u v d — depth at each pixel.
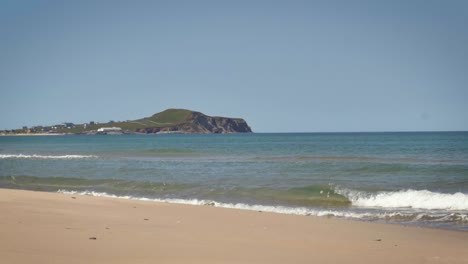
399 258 9.09
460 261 8.92
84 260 7.73
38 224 11.30
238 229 12.06
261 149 67.50
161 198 20.44
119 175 29.28
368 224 13.44
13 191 19.38
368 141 97.44
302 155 50.25
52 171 33.03
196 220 13.48
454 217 15.00
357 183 23.28
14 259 7.48
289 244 10.15
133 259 8.00
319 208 17.36
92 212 14.28
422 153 50.94
